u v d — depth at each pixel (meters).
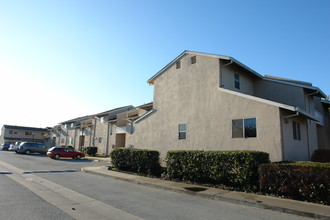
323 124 20.34
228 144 13.61
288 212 6.91
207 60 15.73
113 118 35.91
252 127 12.77
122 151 15.95
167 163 12.64
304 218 6.48
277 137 11.80
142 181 11.64
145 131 18.61
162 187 10.45
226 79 15.41
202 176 11.10
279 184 8.59
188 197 8.88
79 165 19.91
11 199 7.56
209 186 10.48
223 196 8.53
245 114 13.16
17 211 6.31
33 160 23.44
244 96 13.34
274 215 6.71
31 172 14.16
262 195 8.73
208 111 14.95
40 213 6.21
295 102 16.34
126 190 9.84
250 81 18.16
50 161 23.23
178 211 6.87
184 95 16.59
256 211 7.08
